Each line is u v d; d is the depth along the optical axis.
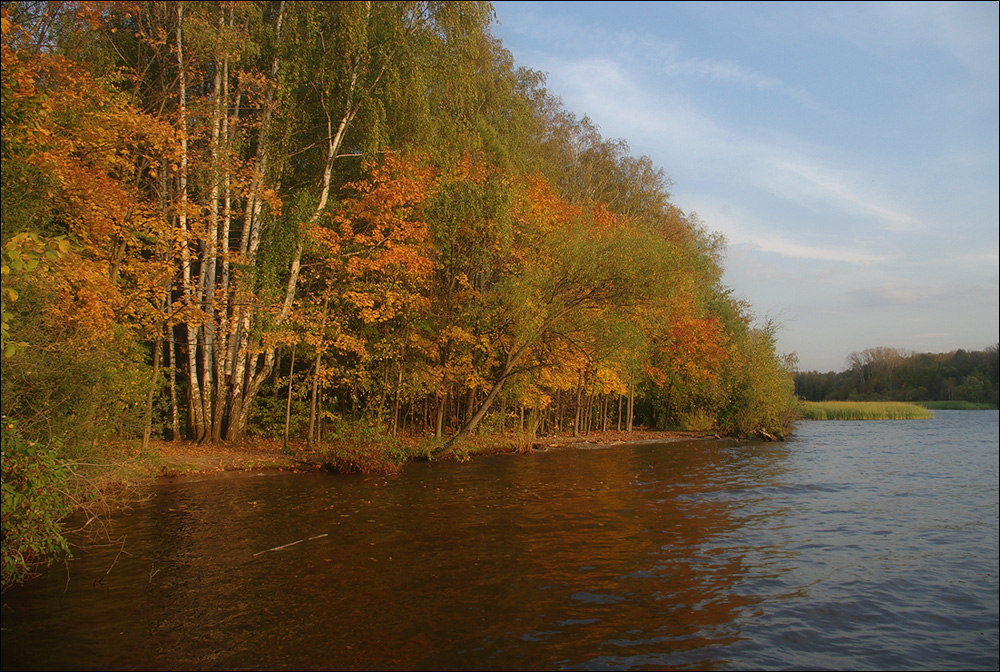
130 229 14.87
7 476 7.21
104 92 13.72
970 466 21.28
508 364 20.75
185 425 21.69
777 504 13.72
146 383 16.44
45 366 9.67
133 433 16.17
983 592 8.10
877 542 10.66
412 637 6.17
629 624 6.68
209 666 5.45
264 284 19.30
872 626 6.92
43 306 9.93
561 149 36.38
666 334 31.70
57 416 9.79
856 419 53.19
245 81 18.41
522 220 22.89
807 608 7.39
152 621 6.43
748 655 6.05
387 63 19.91
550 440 27.34
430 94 22.97
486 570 8.34
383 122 20.20
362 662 5.60
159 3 17.17
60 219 13.16
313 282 21.12
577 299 20.06
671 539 10.27
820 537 10.89
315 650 5.82
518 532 10.44
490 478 16.34
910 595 7.98
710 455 23.42
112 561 8.45
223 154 17.12
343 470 16.83
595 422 35.62
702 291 36.28
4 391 8.81
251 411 21.73
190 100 18.22
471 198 20.06
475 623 6.55
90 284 11.39
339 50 19.97
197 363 22.84
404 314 21.25
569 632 6.41
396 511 11.88
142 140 14.63
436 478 16.17
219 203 20.47
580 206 29.45
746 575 8.55
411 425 25.48
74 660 5.52
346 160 22.97
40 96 10.09
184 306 17.58
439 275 22.41
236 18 19.12
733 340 37.47
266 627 6.34
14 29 10.86
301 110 20.22
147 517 11.06
